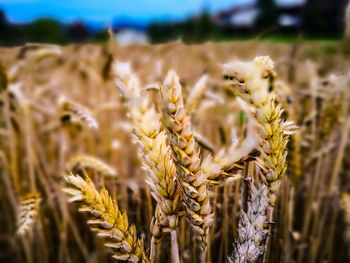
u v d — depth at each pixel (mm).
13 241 434
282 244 261
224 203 263
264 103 139
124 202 252
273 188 148
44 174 416
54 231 407
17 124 379
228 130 343
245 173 167
